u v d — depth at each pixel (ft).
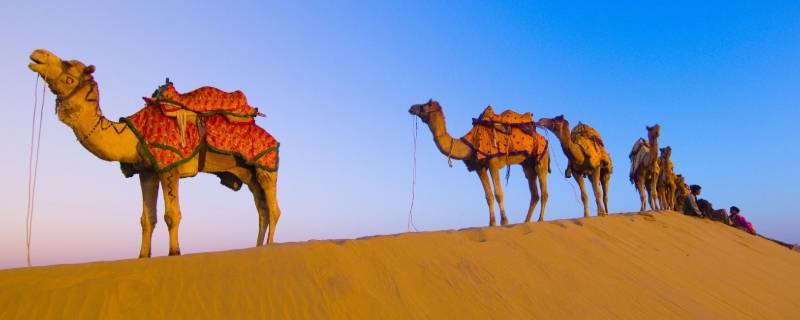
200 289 21.93
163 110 28.37
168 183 27.58
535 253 34.09
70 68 26.02
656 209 68.18
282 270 24.22
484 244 33.19
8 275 20.40
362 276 25.54
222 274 23.13
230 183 33.14
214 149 29.73
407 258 28.37
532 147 47.34
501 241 34.63
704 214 71.26
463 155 44.55
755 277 44.39
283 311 21.65
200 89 30.53
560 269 32.81
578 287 30.94
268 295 22.39
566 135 52.54
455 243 31.86
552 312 27.07
